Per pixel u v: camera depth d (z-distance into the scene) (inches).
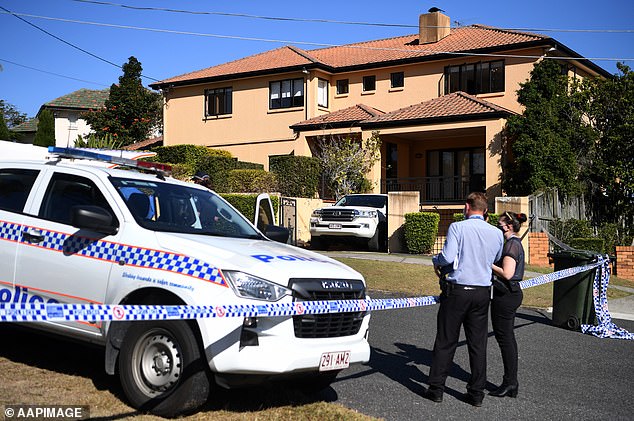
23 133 1860.2
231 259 194.2
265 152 1127.6
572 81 884.6
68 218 223.6
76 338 218.8
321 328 200.2
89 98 1828.2
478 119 860.6
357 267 552.1
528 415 225.1
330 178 927.7
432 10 1111.0
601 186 851.4
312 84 1081.4
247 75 1133.1
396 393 241.9
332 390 240.2
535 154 768.9
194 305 181.5
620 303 482.9
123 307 158.1
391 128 930.1
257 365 183.0
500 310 248.2
